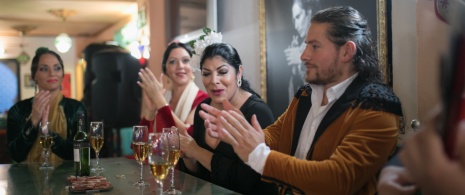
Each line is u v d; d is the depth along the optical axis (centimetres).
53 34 959
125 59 512
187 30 432
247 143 139
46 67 277
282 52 278
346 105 140
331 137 141
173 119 245
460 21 44
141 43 571
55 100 279
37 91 287
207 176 206
